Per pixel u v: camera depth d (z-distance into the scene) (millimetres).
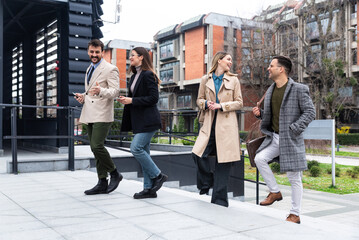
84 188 4660
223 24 43875
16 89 14977
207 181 3721
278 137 3396
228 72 3613
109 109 4035
